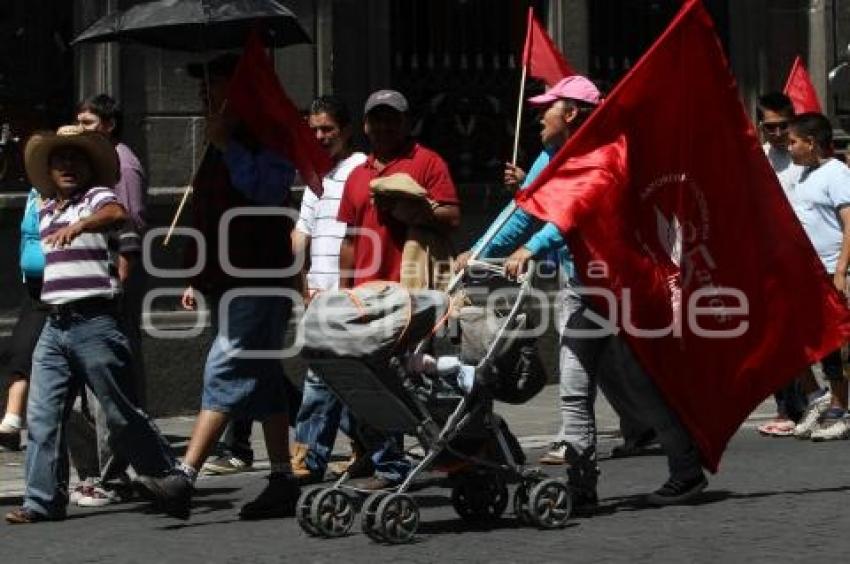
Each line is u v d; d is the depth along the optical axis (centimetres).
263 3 1036
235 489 1020
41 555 812
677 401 887
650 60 875
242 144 895
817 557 756
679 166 888
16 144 1317
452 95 1488
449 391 841
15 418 1110
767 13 1583
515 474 846
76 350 888
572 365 890
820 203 1189
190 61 1341
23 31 1320
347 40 1434
